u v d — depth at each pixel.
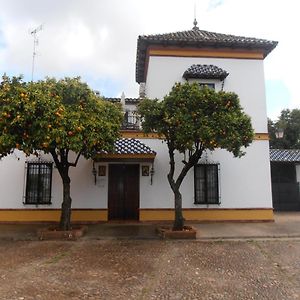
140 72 18.91
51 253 8.70
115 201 14.30
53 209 13.81
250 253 8.76
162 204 14.08
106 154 13.23
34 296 5.52
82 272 6.93
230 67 15.29
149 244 9.98
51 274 6.77
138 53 16.48
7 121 9.37
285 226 13.13
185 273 6.91
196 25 18.97
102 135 10.51
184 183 14.23
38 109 9.49
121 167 14.46
